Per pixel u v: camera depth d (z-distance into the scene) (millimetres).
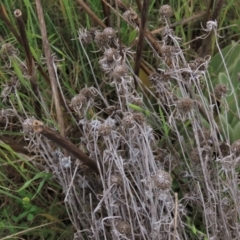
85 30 825
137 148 753
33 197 806
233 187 745
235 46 916
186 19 908
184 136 848
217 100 841
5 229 837
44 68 894
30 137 773
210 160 764
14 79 809
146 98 868
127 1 925
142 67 866
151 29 956
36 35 867
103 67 771
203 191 804
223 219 748
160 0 985
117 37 860
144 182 726
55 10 949
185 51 925
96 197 797
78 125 801
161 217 707
